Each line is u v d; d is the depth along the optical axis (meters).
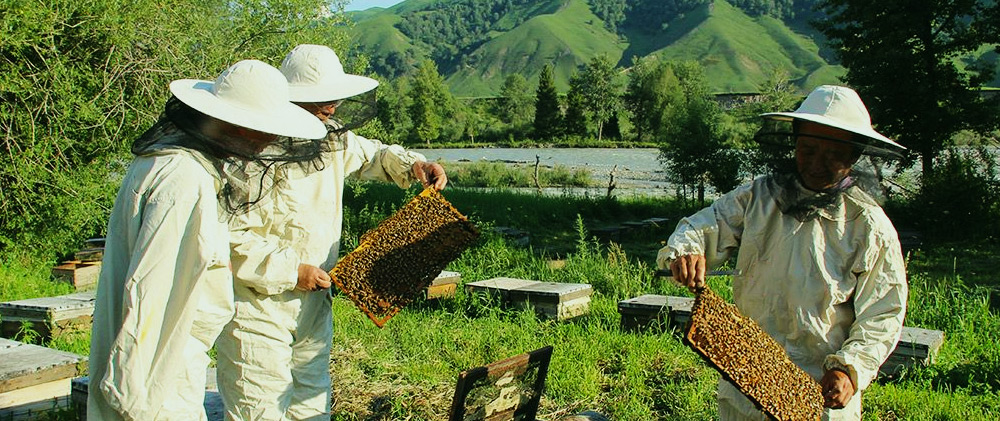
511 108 138.75
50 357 5.15
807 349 3.27
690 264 3.22
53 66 10.96
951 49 19.11
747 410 3.34
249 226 3.72
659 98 102.06
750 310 3.40
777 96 95.88
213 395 4.82
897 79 19.16
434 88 128.38
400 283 4.13
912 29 18.94
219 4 13.22
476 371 3.72
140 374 2.80
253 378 3.79
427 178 4.39
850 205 3.19
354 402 5.45
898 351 6.46
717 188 22.30
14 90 10.56
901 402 5.59
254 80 3.04
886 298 3.15
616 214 20.59
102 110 11.73
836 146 3.12
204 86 3.22
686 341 2.90
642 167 47.81
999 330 7.75
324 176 3.96
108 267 2.93
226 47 12.98
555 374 6.14
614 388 5.94
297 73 4.02
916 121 19.30
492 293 8.81
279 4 12.88
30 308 7.28
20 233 11.44
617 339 7.21
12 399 4.87
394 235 4.18
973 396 5.84
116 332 2.89
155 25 12.02
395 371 6.18
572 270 10.84
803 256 3.23
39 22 10.59
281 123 3.05
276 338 3.81
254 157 3.13
